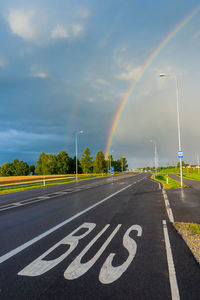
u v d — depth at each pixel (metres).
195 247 4.43
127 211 8.64
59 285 3.02
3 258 4.02
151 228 6.02
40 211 8.95
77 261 3.83
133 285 2.99
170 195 13.42
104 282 3.08
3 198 14.11
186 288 2.90
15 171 88.69
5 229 6.14
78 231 5.81
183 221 6.75
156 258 3.92
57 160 85.94
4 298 2.73
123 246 4.58
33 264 3.73
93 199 12.46
